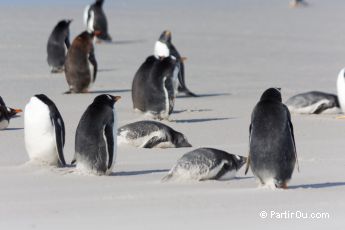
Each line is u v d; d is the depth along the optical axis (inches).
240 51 5226.4
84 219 1371.8
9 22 6215.6
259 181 1667.1
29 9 7283.5
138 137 2241.6
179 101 3309.5
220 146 2304.4
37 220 1370.6
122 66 4419.3
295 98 3078.2
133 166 1975.9
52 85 3683.6
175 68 2807.6
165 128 2261.3
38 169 1904.5
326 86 3799.2
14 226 1331.2
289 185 1720.0
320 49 5374.0
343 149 2276.1
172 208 1457.9
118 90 3592.5
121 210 1441.9
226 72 4276.6
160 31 6230.3
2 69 4099.4
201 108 3115.2
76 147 1839.3
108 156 1818.4
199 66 4495.6
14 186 1692.9
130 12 7578.7
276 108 1637.6
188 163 1736.0
